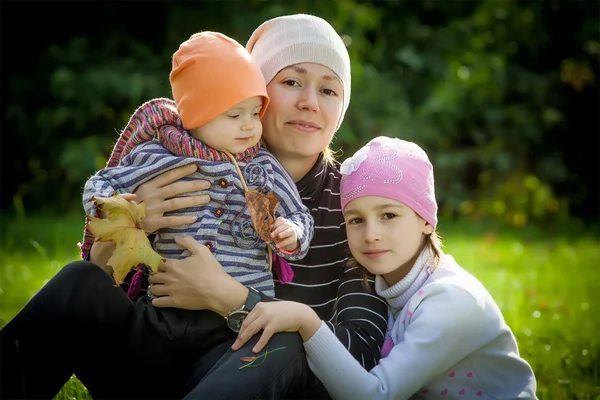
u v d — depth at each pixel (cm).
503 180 1511
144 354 382
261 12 1439
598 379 538
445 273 416
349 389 375
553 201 1542
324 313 443
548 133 1619
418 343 385
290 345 372
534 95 1584
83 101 1398
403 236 412
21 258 915
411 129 1423
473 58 1544
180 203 400
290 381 371
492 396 405
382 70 1527
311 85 443
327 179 461
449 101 1465
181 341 386
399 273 427
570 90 1627
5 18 1480
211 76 404
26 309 365
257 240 411
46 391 374
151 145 416
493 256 1040
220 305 388
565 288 845
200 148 408
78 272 372
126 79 1393
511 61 1645
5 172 1460
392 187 410
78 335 371
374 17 1491
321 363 378
